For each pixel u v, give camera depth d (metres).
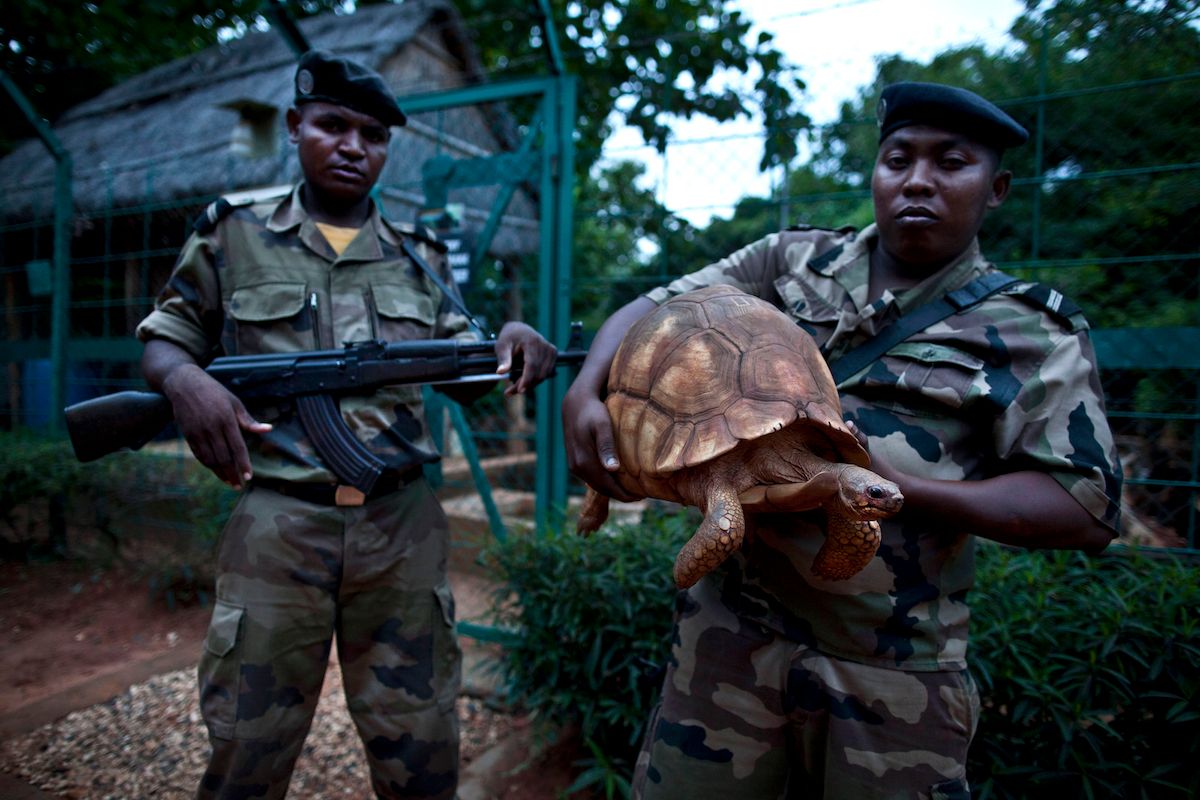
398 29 6.97
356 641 2.04
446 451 6.11
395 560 2.04
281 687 1.89
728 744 1.55
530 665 2.81
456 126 6.78
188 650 3.82
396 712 2.01
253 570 1.89
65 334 5.80
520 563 2.91
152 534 5.17
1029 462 1.44
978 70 3.72
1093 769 1.97
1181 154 3.43
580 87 6.56
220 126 6.76
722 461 1.38
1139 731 2.08
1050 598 2.38
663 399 1.46
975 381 1.48
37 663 3.71
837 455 1.43
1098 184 3.71
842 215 4.18
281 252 2.11
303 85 2.10
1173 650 2.00
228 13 7.74
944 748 1.45
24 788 2.67
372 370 1.98
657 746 1.62
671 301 1.65
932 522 1.47
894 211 1.55
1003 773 2.00
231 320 2.09
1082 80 3.49
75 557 5.13
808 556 1.50
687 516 3.08
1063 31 3.24
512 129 7.30
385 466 1.99
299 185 2.25
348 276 2.17
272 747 1.86
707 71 5.38
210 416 1.79
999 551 2.63
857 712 1.47
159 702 3.29
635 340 1.60
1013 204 3.96
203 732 3.06
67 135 8.62
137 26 7.65
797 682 1.51
